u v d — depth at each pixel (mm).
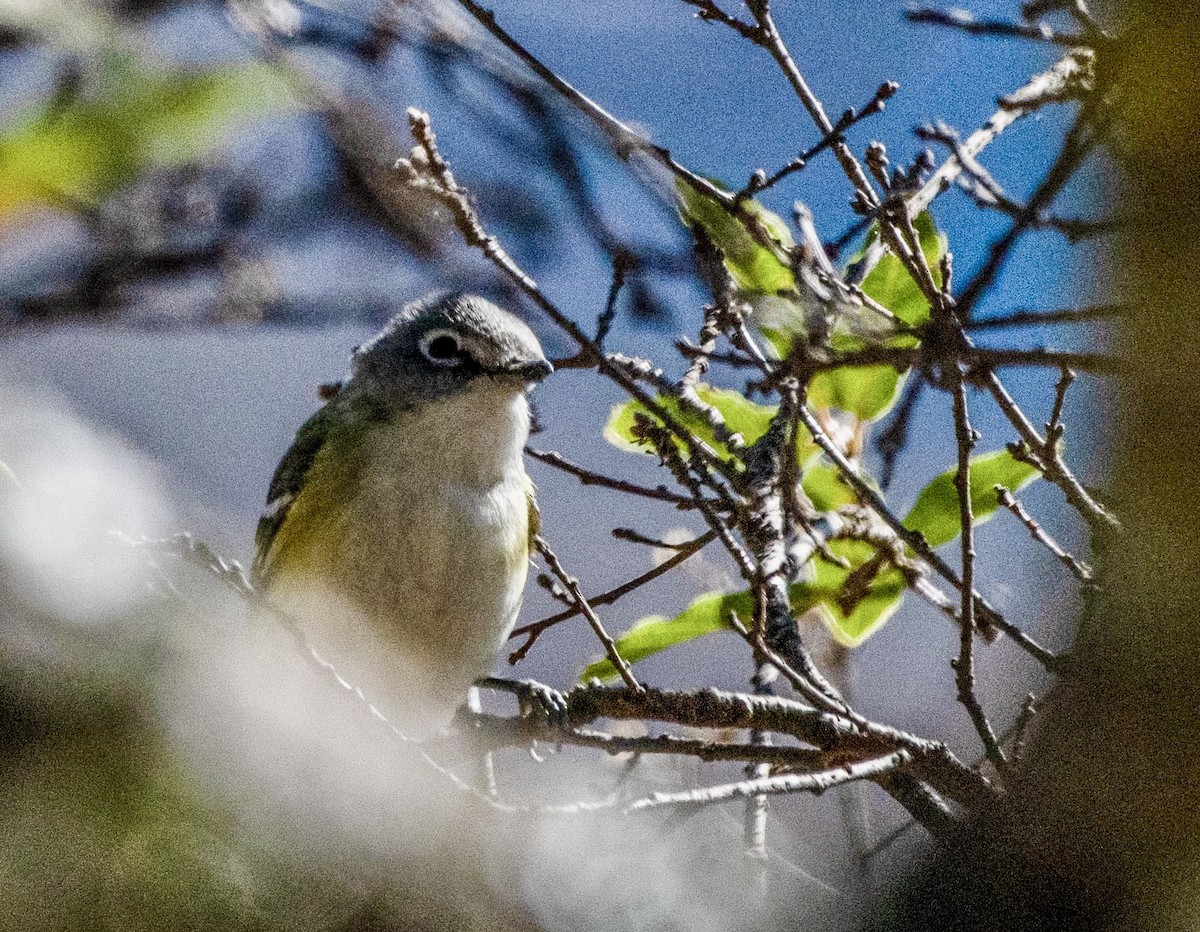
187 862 4680
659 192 7113
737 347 7652
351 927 5418
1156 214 5523
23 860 4445
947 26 6512
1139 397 5547
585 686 8148
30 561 4613
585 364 8406
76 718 4547
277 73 6078
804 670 7953
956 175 7730
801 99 7668
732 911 7008
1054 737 5781
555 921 6656
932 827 7258
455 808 6520
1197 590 5438
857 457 9234
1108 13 6484
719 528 7516
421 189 7094
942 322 6066
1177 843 5457
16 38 5629
